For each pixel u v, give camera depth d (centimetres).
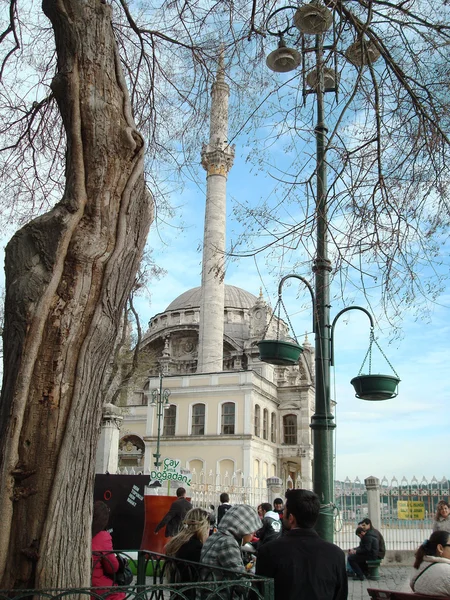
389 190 975
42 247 536
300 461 5691
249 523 621
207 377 5047
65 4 591
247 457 4691
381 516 2041
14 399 495
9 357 520
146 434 5056
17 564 468
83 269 541
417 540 1977
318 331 973
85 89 581
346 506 2070
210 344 5294
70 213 546
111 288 554
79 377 519
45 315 518
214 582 433
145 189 619
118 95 601
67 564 479
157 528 1205
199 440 4862
